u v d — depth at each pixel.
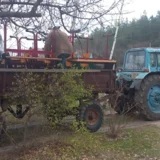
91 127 7.47
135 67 9.93
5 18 4.85
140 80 9.31
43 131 7.11
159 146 6.43
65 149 5.91
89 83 7.62
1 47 6.91
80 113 7.30
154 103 9.52
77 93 6.30
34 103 5.55
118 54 21.89
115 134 7.05
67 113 6.61
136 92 9.43
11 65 6.84
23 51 6.91
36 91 5.62
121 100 9.64
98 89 7.82
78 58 7.61
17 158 5.45
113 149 6.17
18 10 4.74
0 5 4.68
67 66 7.41
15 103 6.00
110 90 8.11
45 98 5.78
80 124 6.91
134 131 7.65
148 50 9.56
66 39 7.39
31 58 6.82
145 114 9.34
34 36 6.30
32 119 7.44
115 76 8.27
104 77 8.00
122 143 6.58
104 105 8.01
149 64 9.51
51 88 5.83
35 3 4.64
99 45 8.10
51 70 6.51
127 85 9.63
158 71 9.64
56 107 6.00
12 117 7.58
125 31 24.44
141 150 6.16
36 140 6.40
